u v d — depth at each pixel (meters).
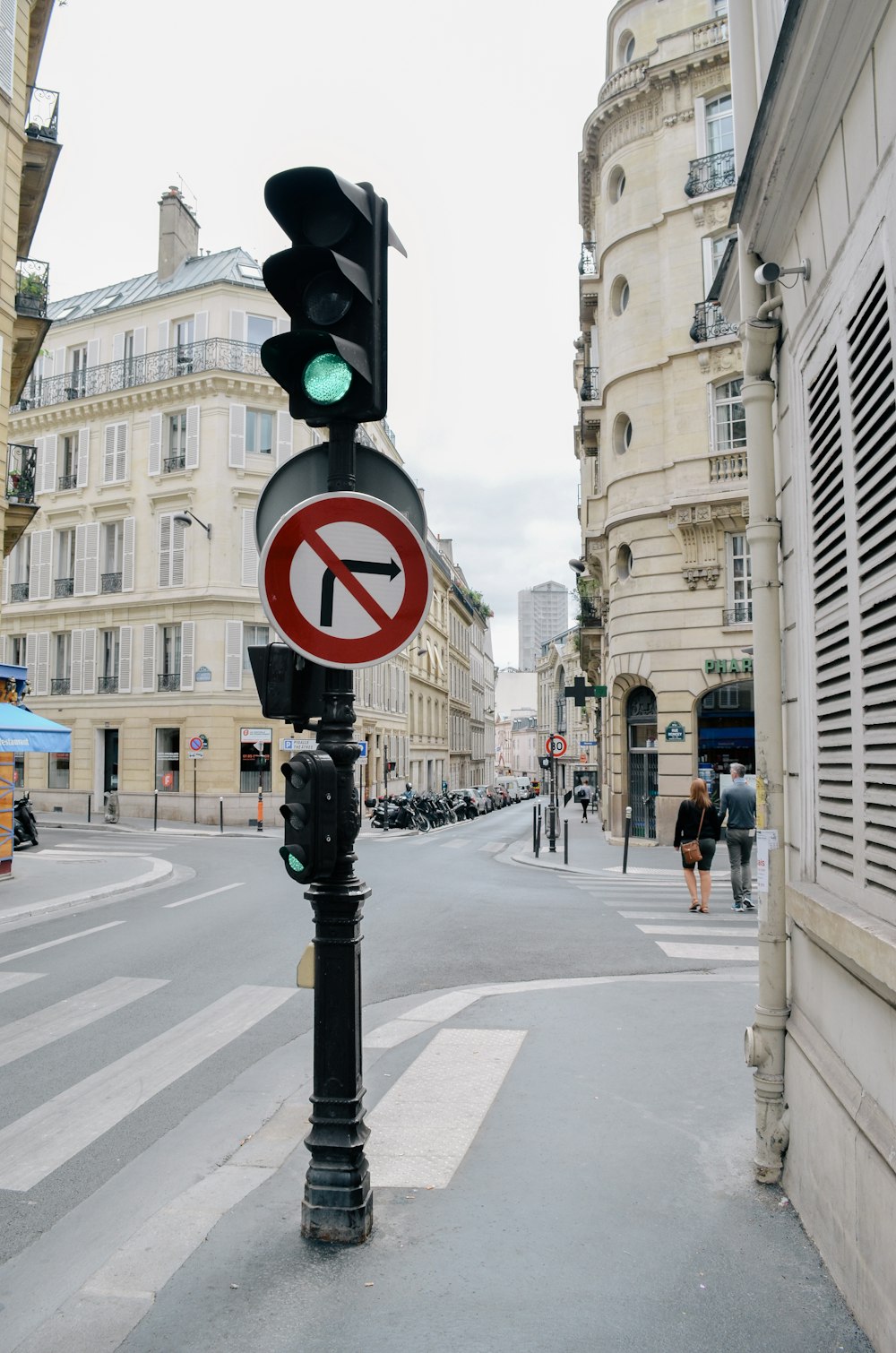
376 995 7.61
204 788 31.59
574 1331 2.84
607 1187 3.83
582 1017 6.50
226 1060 5.96
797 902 3.46
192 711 31.98
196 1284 3.15
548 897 13.44
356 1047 3.52
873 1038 2.75
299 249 3.40
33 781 36.12
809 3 2.91
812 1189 3.35
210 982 8.07
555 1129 4.46
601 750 36.09
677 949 9.30
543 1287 3.08
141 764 33.16
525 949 9.41
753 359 4.10
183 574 32.66
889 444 2.63
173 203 37.31
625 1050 5.70
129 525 34.03
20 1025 6.79
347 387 3.48
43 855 19.91
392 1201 3.74
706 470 21.38
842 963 3.05
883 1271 2.59
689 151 22.30
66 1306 3.04
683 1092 4.94
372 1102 4.89
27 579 37.00
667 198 22.50
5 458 16.22
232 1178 4.07
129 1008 7.23
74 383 35.88
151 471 33.59
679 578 21.84
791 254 3.79
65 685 35.31
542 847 23.09
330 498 3.48
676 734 21.77
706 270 21.86
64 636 36.03
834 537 3.18
